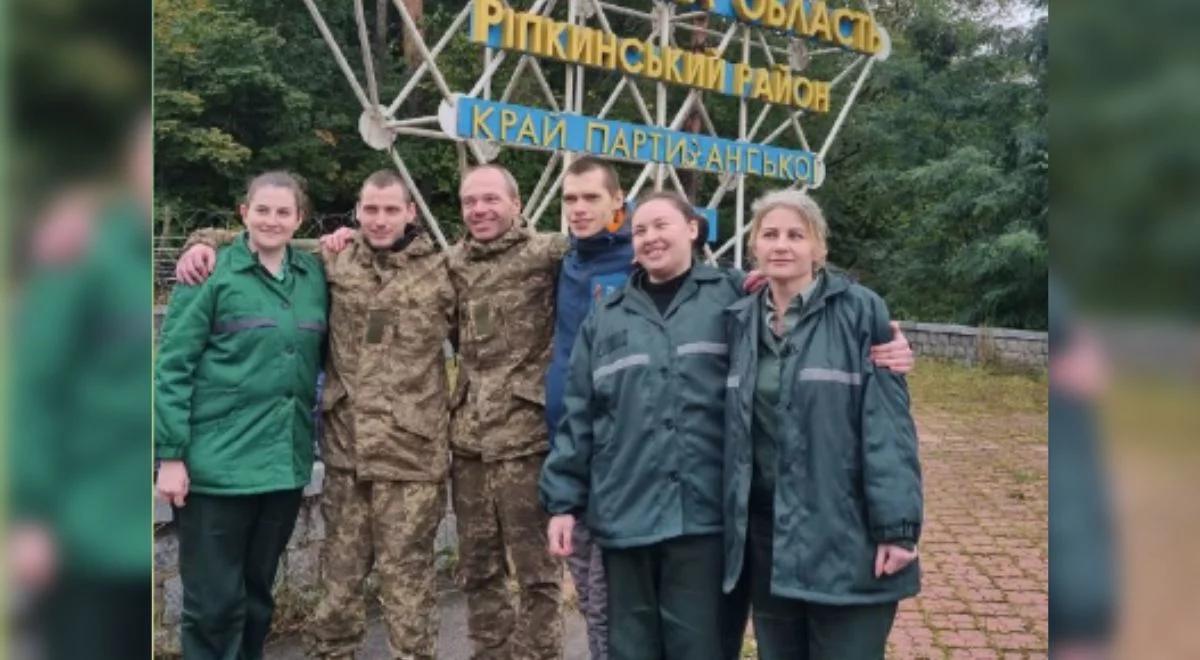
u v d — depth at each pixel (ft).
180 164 43.62
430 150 48.78
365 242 9.08
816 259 7.14
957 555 15.72
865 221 58.03
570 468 7.80
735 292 7.72
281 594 11.14
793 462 6.78
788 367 6.90
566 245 9.21
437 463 8.87
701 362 7.40
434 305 8.98
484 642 9.33
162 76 42.78
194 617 8.55
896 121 48.60
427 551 8.85
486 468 9.08
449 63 46.42
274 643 10.87
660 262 7.58
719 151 28.91
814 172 31.94
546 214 44.16
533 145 24.52
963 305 45.88
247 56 44.24
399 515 8.70
